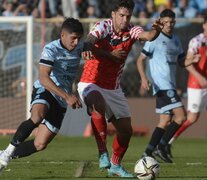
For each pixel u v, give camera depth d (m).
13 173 26.62
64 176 25.86
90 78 26.53
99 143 25.83
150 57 33.59
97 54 25.66
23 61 47.53
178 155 36.59
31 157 33.75
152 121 46.50
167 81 33.28
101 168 25.98
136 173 24.03
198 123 46.97
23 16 49.16
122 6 25.53
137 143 42.91
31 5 51.41
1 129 47.06
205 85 37.06
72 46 23.97
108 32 25.94
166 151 32.94
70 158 33.41
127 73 48.50
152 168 23.81
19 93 47.31
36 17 51.03
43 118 24.42
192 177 26.06
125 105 26.61
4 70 47.72
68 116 46.41
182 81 47.19
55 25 47.47
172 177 25.98
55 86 23.53
